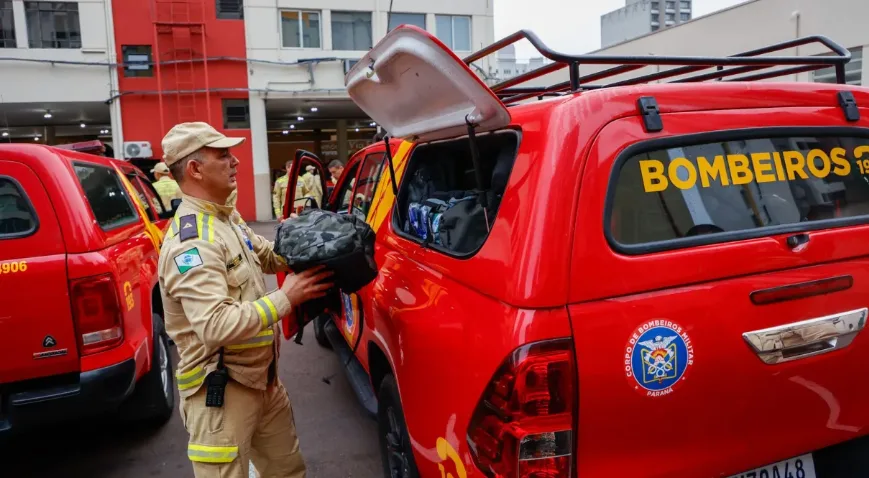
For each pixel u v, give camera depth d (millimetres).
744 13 15008
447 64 1771
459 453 1771
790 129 1928
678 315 1639
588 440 1580
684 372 1646
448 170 3080
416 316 2123
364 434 3762
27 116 22047
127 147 18031
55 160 2963
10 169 2842
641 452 1637
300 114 25188
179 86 19281
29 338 2814
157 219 5188
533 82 17359
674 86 1824
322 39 20438
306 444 3643
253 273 2188
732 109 1866
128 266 3342
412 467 2275
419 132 2457
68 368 2898
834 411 1866
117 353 2994
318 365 5016
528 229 1623
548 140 1680
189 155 2045
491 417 1626
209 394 2033
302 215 2213
